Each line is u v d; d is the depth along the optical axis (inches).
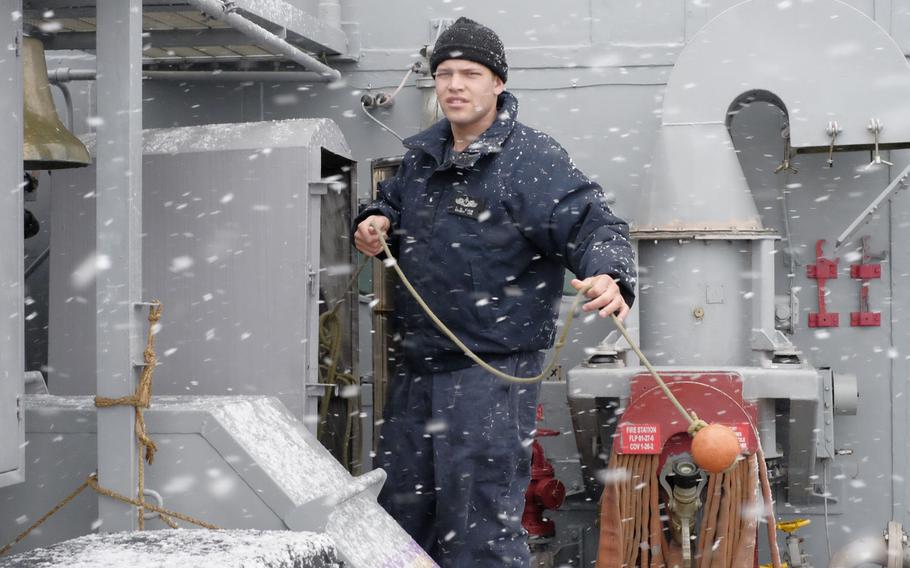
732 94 291.4
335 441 268.5
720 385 256.4
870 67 284.7
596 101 319.6
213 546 144.0
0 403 167.9
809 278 313.9
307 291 233.3
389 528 187.9
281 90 327.9
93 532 178.4
